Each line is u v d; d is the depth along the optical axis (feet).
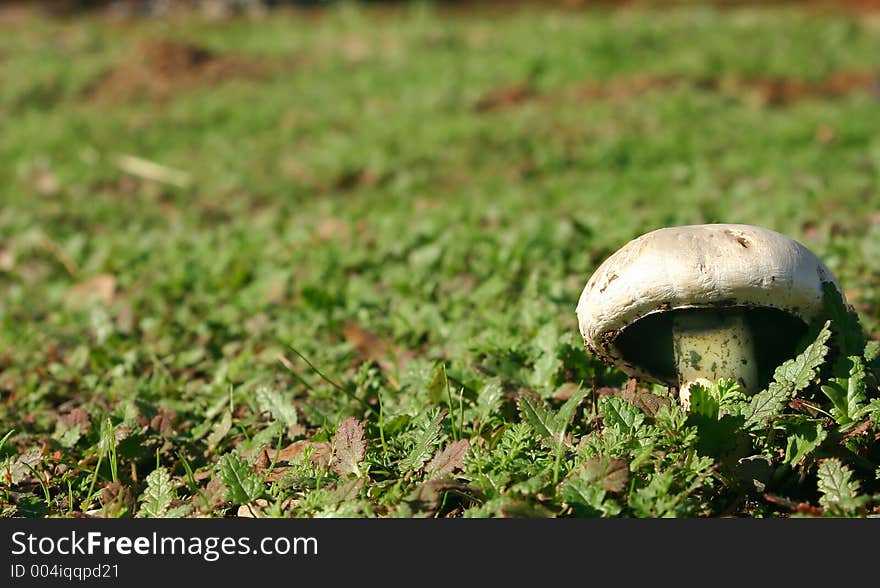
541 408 9.44
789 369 8.77
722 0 89.86
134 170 40.73
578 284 17.25
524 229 22.88
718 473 8.54
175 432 11.71
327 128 46.24
